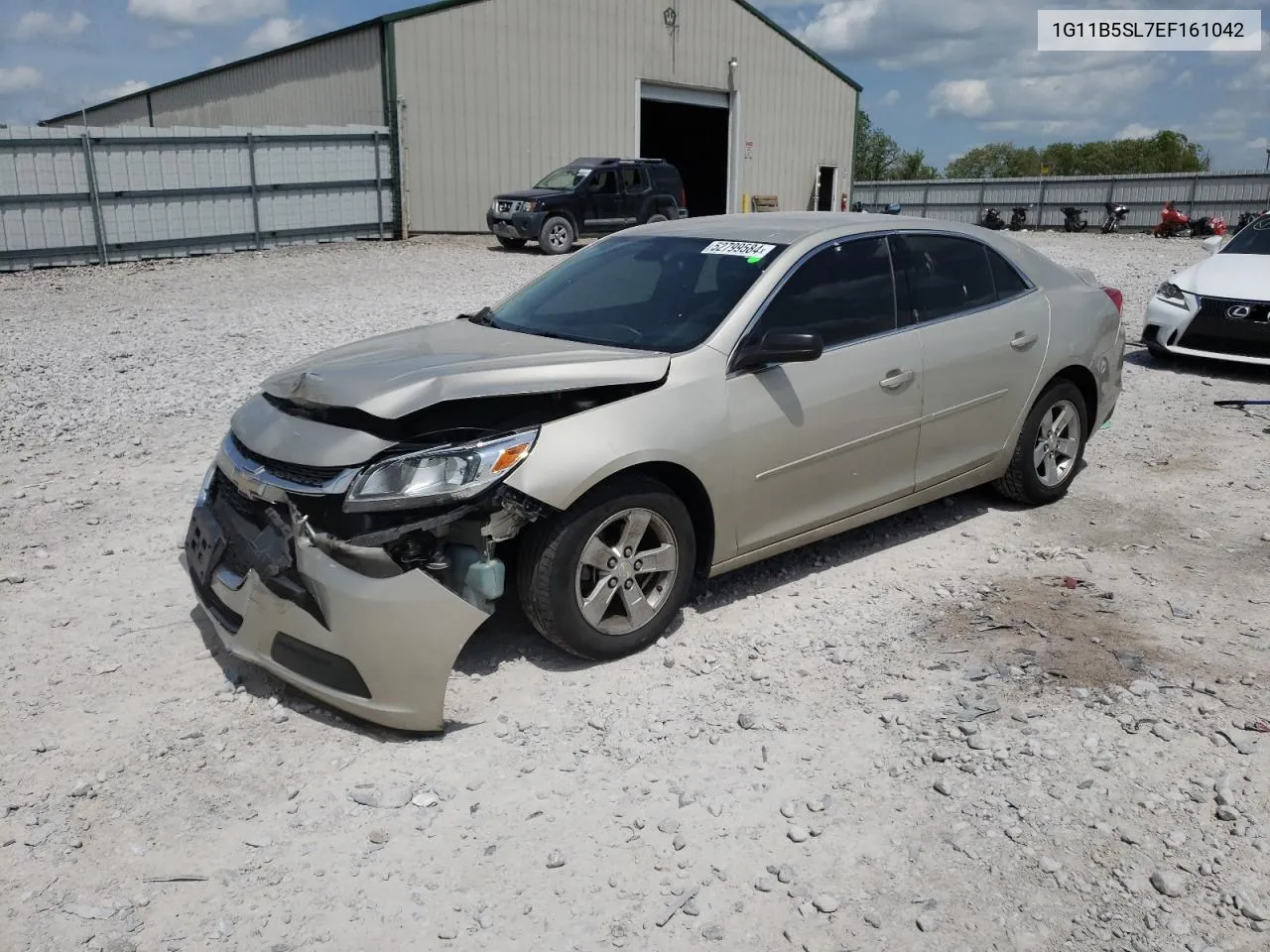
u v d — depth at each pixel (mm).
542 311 5023
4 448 7270
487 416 3904
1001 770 3424
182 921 2812
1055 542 5465
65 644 4371
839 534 5375
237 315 13305
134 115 39406
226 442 4277
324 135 23266
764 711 3818
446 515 3607
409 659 3541
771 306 4535
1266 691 3893
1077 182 36438
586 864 3027
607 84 28203
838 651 4246
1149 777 3379
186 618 4621
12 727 3744
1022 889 2902
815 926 2781
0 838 3148
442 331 4879
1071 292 5984
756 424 4363
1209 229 31953
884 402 4859
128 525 5766
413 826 3195
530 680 4039
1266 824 3145
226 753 3578
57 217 19656
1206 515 5887
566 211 22328
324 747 3621
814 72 33656
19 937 2752
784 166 33625
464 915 2830
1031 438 5750
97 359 10297
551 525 3852
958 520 5812
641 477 4059
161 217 21031
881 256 5035
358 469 3656
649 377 4113
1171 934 2729
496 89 26031
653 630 4238
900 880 2945
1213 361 10344
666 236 5277
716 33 30422
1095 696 3857
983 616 4562
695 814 3240
